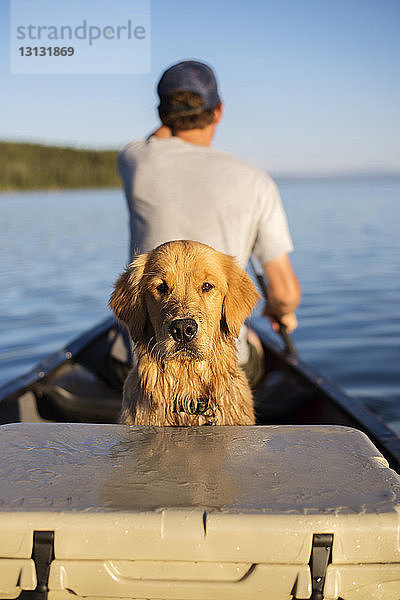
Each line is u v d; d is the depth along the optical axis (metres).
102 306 10.38
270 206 3.25
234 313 2.58
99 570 1.31
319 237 20.97
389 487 1.40
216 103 3.35
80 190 94.62
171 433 1.77
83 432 1.78
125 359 3.69
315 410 3.76
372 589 1.30
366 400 5.77
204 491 1.38
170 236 3.12
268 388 3.97
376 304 10.18
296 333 8.41
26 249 18.44
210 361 2.50
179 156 3.20
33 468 1.51
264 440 1.71
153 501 1.35
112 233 23.41
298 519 1.28
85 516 1.30
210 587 1.32
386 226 24.77
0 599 1.36
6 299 11.04
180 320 2.35
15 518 1.30
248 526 1.28
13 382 3.68
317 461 1.54
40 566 1.31
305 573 1.29
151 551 1.29
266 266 3.38
